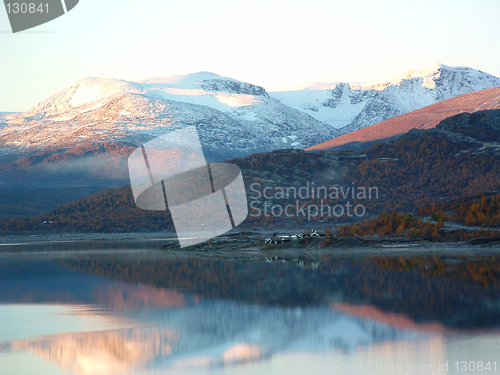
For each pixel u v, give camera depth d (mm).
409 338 26797
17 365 22906
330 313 33812
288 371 21609
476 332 27656
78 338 27953
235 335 28031
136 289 48125
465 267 58344
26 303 41156
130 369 22266
